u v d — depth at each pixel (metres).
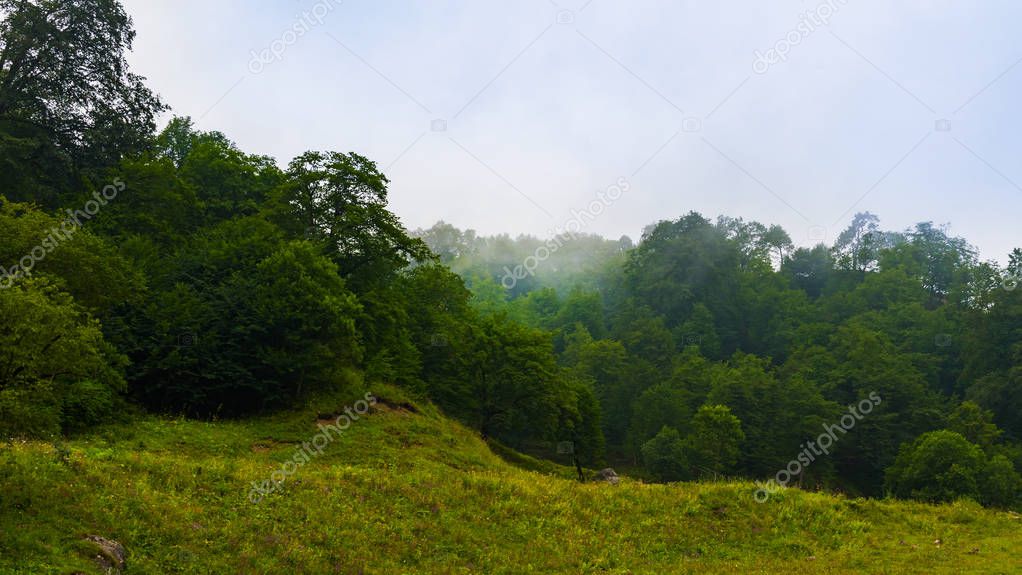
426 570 16.62
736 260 139.25
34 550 12.30
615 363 99.44
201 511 16.58
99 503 14.98
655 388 87.88
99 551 13.17
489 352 53.94
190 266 39.62
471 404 54.81
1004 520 22.97
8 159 36.88
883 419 79.44
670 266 137.25
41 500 14.11
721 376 87.94
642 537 20.66
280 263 37.06
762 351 123.62
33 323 19.39
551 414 52.94
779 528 21.77
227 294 36.47
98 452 18.66
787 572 17.75
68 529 13.49
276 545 16.03
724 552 20.00
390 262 48.41
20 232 27.75
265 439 30.55
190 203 48.38
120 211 43.59
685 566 18.56
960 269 139.25
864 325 110.81
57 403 23.66
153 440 27.25
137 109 46.28
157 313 34.19
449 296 65.94
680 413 83.38
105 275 30.11
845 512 23.06
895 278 128.88
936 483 60.72
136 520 14.97
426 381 55.50
